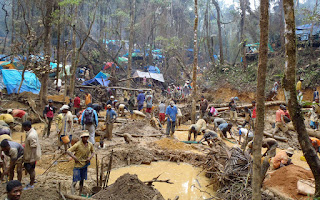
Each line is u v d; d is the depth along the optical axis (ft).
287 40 12.30
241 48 90.74
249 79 76.59
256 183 11.76
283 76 12.73
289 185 18.54
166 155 30.04
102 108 63.93
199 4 121.29
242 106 58.08
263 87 11.59
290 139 38.29
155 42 142.72
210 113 49.52
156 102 75.56
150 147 31.91
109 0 127.54
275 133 39.40
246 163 21.50
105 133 34.94
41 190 17.15
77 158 18.30
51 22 49.98
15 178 20.77
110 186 17.01
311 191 16.92
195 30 46.11
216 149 25.00
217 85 81.66
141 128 41.88
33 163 18.34
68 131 28.40
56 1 49.73
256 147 11.75
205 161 26.58
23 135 37.27
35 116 47.19
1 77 56.54
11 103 47.73
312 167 12.44
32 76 60.03
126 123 44.37
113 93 72.74
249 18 94.94
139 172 25.82
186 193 21.22
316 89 59.67
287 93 12.59
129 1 128.98
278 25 89.04
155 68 118.42
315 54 69.82
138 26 122.72
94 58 111.65
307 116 50.47
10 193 11.13
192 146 32.78
